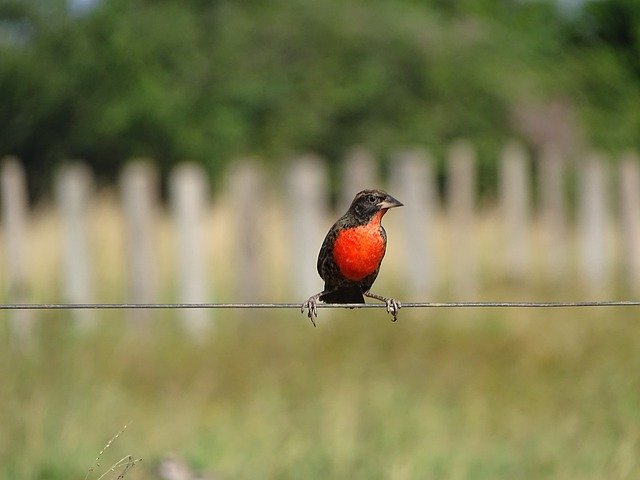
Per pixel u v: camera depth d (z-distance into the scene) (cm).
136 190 1462
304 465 923
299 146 3475
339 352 1214
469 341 1220
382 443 955
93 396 1058
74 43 3491
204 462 939
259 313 1404
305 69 3578
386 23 3628
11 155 3484
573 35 4247
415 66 3594
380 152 3447
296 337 1258
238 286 1481
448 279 1670
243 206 1485
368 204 782
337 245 787
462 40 3697
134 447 956
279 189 2959
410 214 1598
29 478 879
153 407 1075
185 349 1243
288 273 1677
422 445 965
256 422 1027
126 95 3397
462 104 3562
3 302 1484
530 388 1106
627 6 4184
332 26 3600
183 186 1469
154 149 3381
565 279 1709
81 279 1472
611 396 1062
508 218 1738
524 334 1234
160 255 1800
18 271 1419
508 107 3553
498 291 1594
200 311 1434
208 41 3600
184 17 3584
